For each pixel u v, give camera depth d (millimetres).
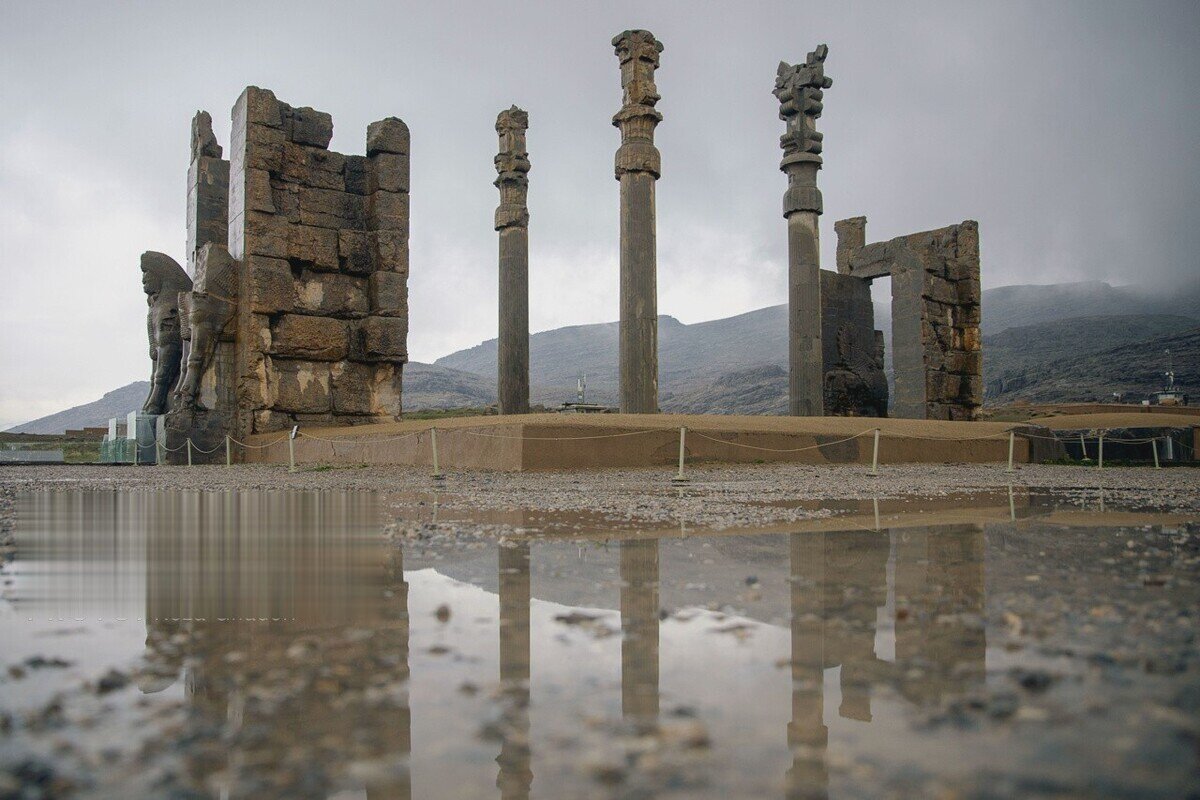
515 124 32875
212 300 27094
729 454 19859
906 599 4047
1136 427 28344
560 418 18547
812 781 1894
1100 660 2869
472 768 2033
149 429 27750
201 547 6344
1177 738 2111
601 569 5070
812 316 30750
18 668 2975
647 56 26984
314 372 28281
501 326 32625
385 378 29391
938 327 36625
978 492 12102
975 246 38031
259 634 3479
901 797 1791
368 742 2207
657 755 2084
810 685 2646
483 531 7117
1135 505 9844
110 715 2459
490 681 2744
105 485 15141
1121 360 157625
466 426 19125
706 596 4176
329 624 3658
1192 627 3373
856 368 36562
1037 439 26875
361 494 11914
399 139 29781
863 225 38781
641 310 26344
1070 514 8602
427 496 11297
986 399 160875
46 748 2207
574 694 2598
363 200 29828
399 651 3164
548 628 3527
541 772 1995
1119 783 1834
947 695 2500
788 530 7098
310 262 28344
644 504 9797
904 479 15734
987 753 2033
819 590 4316
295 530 7402
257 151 27391
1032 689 2543
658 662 2957
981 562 5246
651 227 26781
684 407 157000
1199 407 52188
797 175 31281
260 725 2348
